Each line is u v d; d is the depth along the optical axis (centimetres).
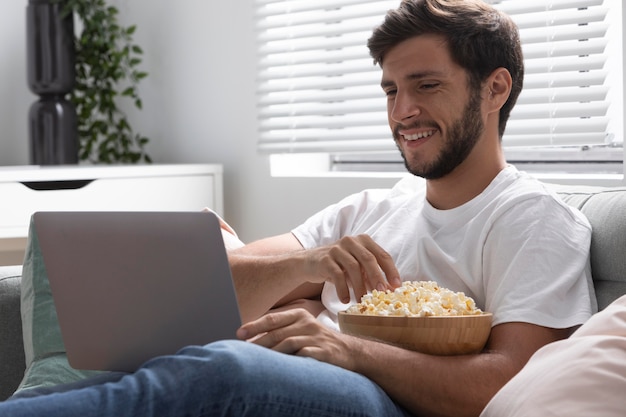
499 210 181
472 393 160
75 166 335
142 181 329
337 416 145
